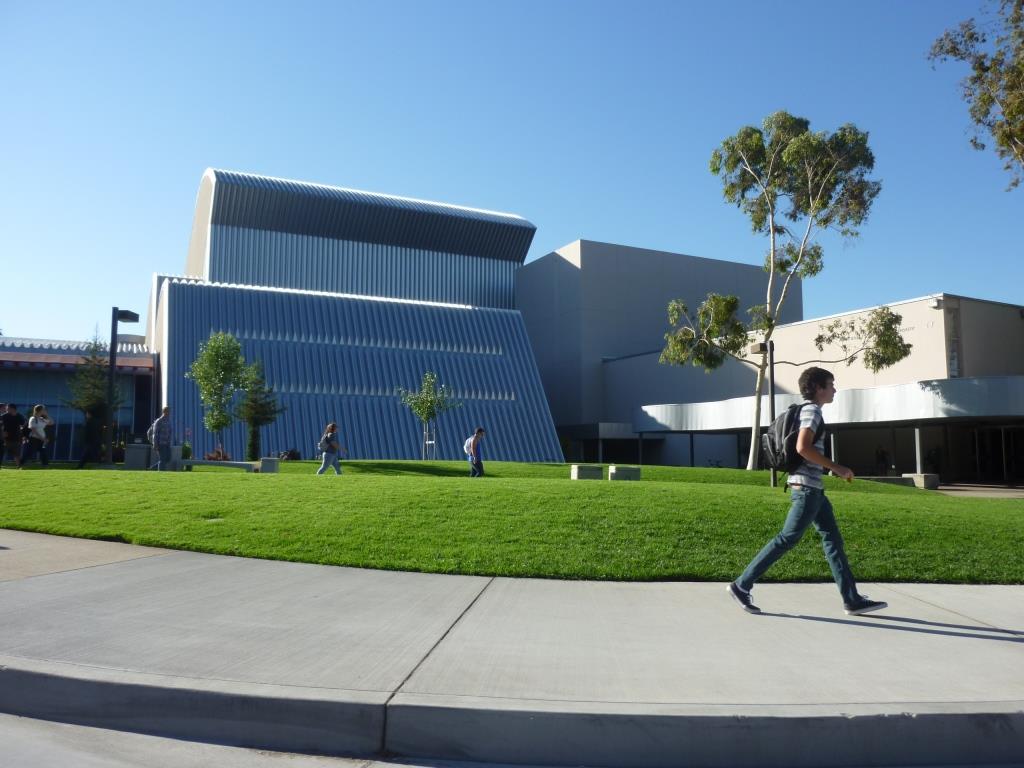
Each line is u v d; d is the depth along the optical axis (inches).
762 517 377.7
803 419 223.9
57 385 1829.5
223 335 1418.6
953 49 957.2
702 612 225.8
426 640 189.6
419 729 141.5
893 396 1341.0
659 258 2416.3
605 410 2268.7
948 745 140.5
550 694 150.3
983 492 1153.4
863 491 947.3
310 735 144.0
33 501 446.6
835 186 1219.2
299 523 362.9
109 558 300.4
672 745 137.8
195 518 378.9
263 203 2474.2
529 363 2148.1
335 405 1855.3
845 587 223.6
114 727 151.8
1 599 228.2
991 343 1417.3
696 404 1764.3
